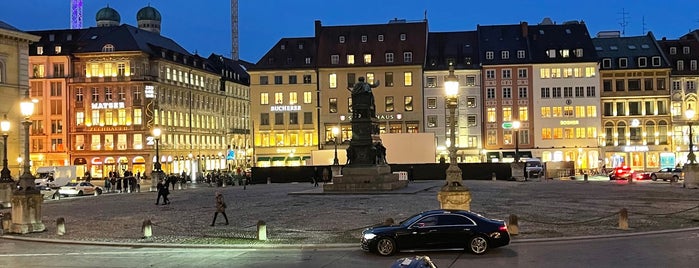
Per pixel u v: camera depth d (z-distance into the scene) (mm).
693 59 98625
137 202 46031
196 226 29062
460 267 17766
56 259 20688
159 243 23859
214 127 127312
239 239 24484
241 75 145500
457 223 19953
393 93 100125
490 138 98000
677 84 97750
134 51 103000
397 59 100438
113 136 104000
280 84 103750
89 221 32562
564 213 31125
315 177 64750
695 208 32625
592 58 97000
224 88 125438
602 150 97000
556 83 97688
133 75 103688
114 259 20500
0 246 24312
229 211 35938
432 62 100625
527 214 30812
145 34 112375
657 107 97250
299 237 24562
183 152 113188
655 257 18875
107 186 70875
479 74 98625
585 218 28984
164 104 108000
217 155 126500
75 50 106312
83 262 19984
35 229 27922
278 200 43000
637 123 94562
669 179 65750
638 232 24219
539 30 101438
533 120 97375
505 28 102750
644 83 97500
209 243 23609
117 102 104188
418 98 99500
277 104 103625
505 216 30000
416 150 73500
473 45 102125
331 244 22516
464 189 22469
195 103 119438
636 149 96688
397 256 19891
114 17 123812
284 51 105438
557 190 49312
